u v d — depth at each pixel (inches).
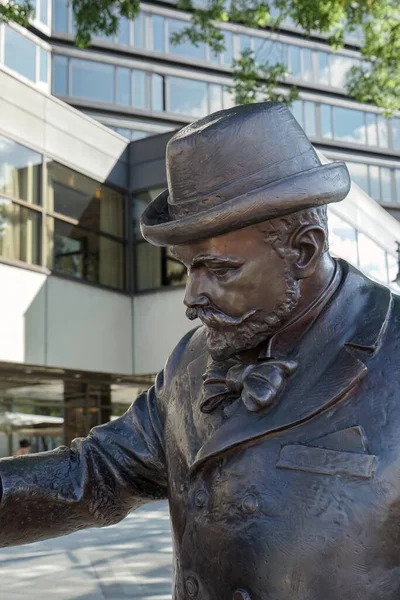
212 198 40.4
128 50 1011.3
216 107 1053.2
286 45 1121.4
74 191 517.0
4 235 460.4
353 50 1155.3
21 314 460.1
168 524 276.1
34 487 49.6
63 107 514.0
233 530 41.7
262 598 40.3
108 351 515.2
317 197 39.8
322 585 39.1
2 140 467.8
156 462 51.6
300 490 40.3
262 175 40.3
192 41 382.0
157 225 40.9
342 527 39.1
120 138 556.1
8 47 741.3
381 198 1139.9
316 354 43.1
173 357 52.3
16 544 50.8
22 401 546.0
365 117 1152.2
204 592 43.5
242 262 41.2
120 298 530.0
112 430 53.2
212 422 45.4
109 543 236.8
